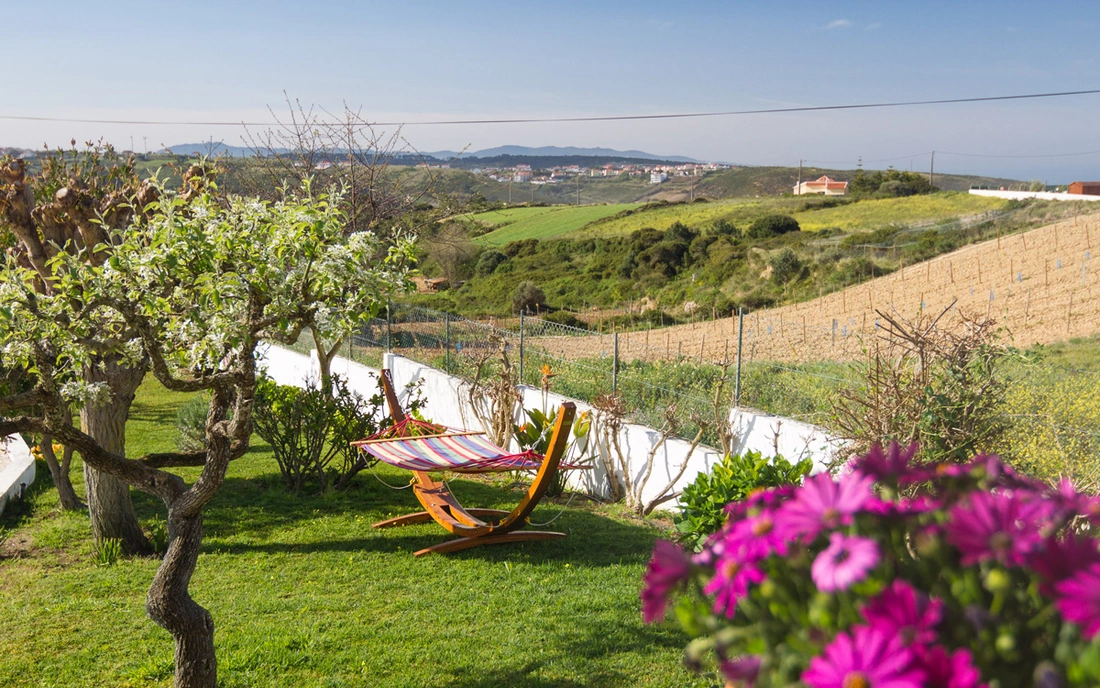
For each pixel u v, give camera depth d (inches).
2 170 269.1
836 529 57.6
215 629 241.1
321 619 249.0
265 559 312.8
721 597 60.2
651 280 1931.6
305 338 727.7
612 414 394.6
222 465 194.7
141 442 534.6
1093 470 234.8
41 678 211.2
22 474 409.1
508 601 264.5
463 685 206.1
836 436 276.1
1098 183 2448.3
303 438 501.0
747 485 269.6
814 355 682.2
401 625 244.1
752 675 53.7
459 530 327.0
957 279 1225.4
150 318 186.2
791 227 2155.5
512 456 324.5
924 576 56.7
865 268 1573.6
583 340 797.2
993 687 49.1
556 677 209.0
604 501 412.2
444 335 592.4
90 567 305.4
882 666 46.2
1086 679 46.1
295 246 184.9
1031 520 53.9
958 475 60.9
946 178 6018.7
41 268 271.0
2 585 284.5
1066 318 863.1
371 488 428.1
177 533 193.0
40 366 188.5
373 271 195.5
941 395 239.8
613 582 283.3
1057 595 50.2
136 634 238.5
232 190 563.2
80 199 273.4
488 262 2396.7
